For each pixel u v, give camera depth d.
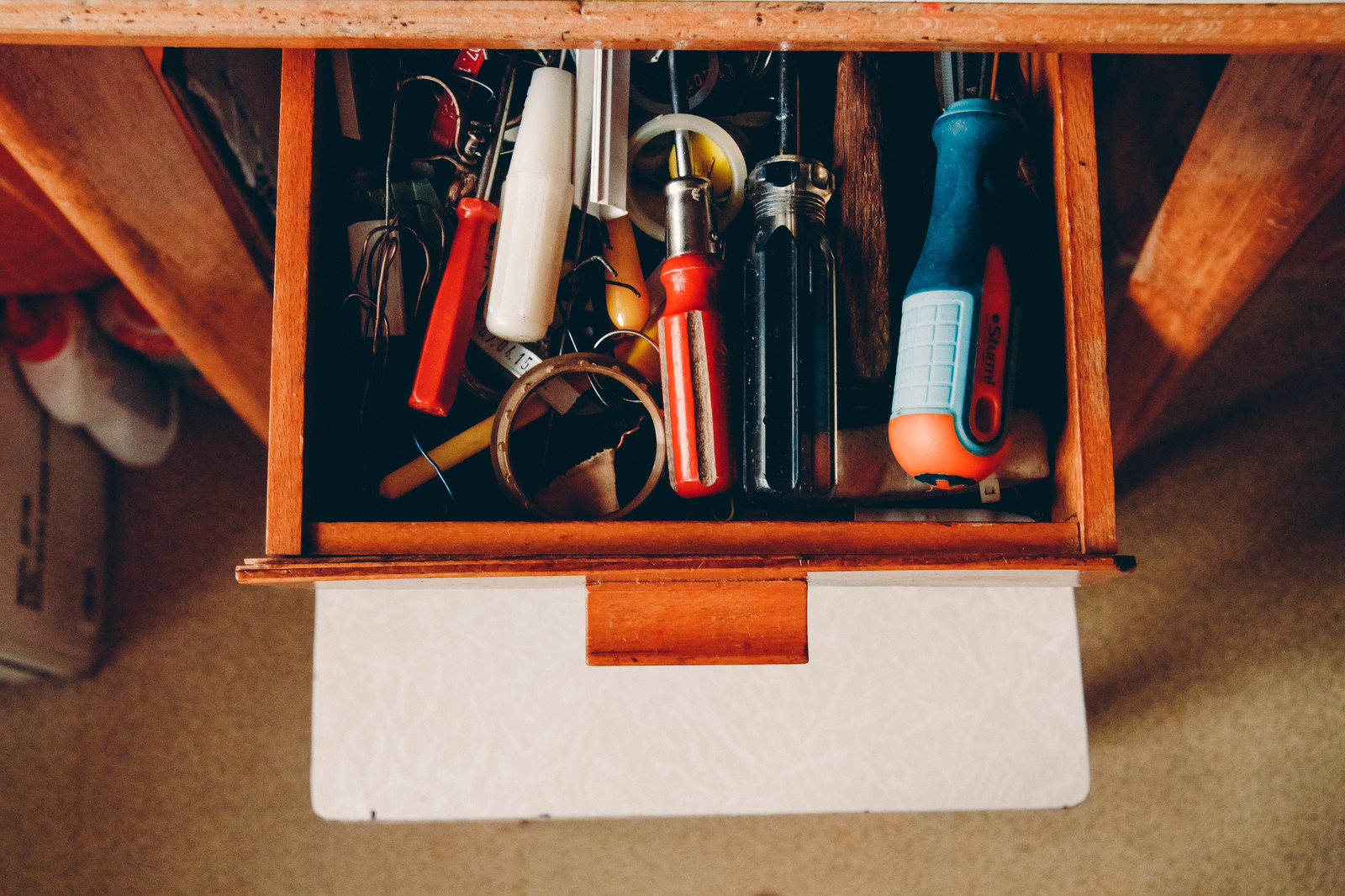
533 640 0.72
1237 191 0.62
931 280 0.47
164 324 0.68
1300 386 1.15
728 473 0.50
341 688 0.71
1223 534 1.13
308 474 0.46
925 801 0.71
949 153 0.49
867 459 0.53
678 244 0.51
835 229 0.55
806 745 0.71
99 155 0.53
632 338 0.58
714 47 0.45
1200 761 1.09
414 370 0.57
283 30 0.43
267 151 0.69
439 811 0.70
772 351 0.50
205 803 1.09
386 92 0.59
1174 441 1.15
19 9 0.41
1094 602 1.12
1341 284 1.17
